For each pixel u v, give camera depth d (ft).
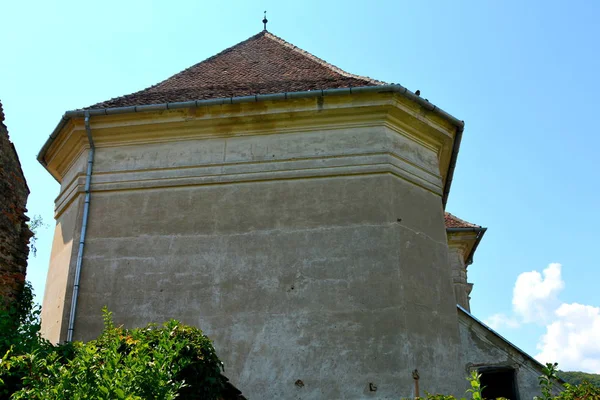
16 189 35.42
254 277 35.24
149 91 43.01
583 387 21.58
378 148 37.58
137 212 37.78
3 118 35.27
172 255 36.42
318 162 37.58
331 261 35.09
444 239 38.65
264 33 53.62
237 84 41.73
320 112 38.06
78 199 38.75
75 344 23.91
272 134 38.73
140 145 39.52
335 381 32.37
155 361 17.66
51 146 42.01
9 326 24.58
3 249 33.40
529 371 36.40
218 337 34.04
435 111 39.04
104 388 15.19
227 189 37.73
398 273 34.37
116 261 36.60
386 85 36.91
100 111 38.27
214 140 39.06
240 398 24.93
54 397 15.48
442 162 43.60
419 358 32.96
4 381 20.30
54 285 39.09
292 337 33.60
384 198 36.27
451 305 36.63
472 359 36.88
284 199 37.01
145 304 35.32
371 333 33.09
